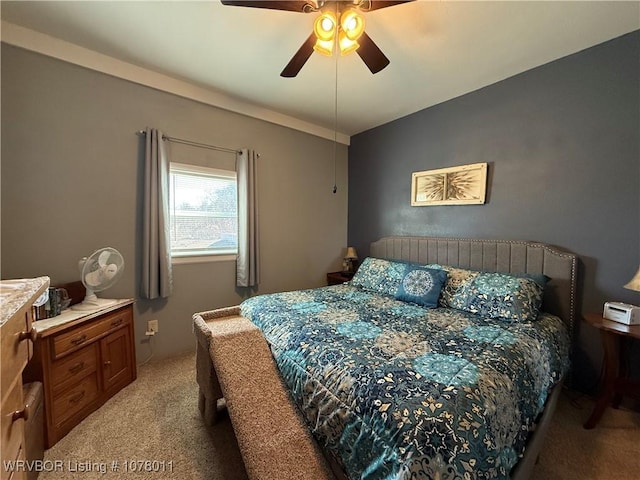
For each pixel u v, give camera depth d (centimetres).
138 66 237
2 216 193
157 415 183
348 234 414
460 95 280
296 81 258
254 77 252
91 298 204
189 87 265
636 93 185
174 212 271
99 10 173
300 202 361
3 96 190
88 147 221
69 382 168
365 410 105
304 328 170
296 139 353
